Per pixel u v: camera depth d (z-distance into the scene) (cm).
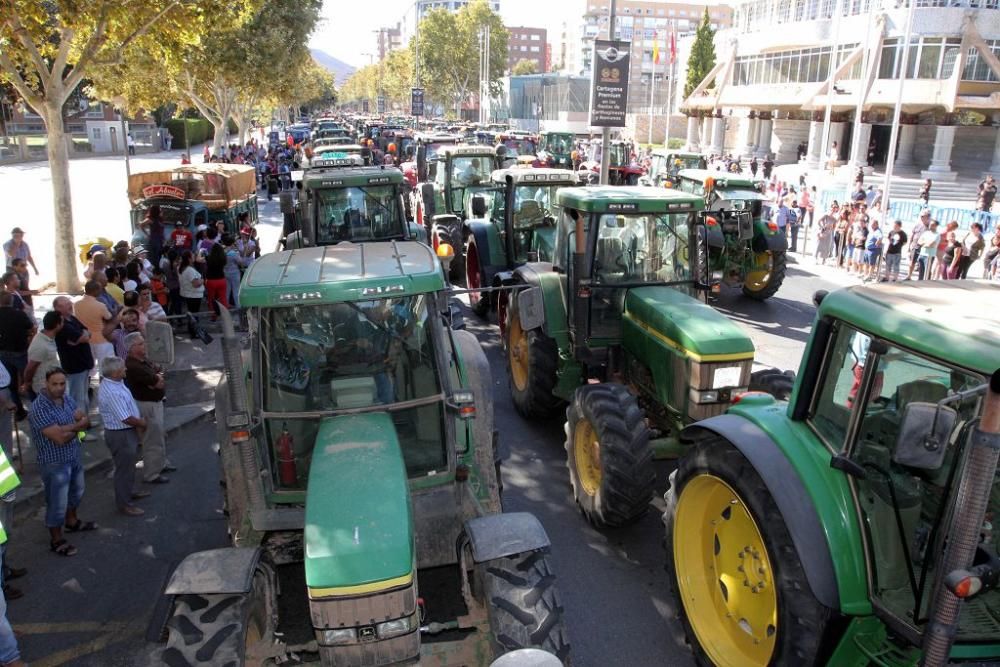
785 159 4812
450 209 1864
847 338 419
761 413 473
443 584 545
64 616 591
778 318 1480
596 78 1675
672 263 795
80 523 723
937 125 3631
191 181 1792
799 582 405
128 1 1397
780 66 4641
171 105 6694
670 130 6725
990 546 371
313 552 357
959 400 342
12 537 711
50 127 1538
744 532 484
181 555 679
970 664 366
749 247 1583
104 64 1495
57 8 1418
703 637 495
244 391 445
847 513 402
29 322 949
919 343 356
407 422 484
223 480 628
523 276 902
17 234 1459
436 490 484
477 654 416
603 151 1734
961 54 3441
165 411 1002
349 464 408
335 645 359
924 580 360
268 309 471
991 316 370
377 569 354
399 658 366
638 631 563
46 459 664
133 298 980
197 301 1425
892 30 3622
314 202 1268
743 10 5331
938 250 1678
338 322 479
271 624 429
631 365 769
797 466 421
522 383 951
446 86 9156
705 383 636
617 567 644
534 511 736
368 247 575
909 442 317
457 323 710
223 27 1575
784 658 409
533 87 8294
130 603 608
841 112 3969
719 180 1688
